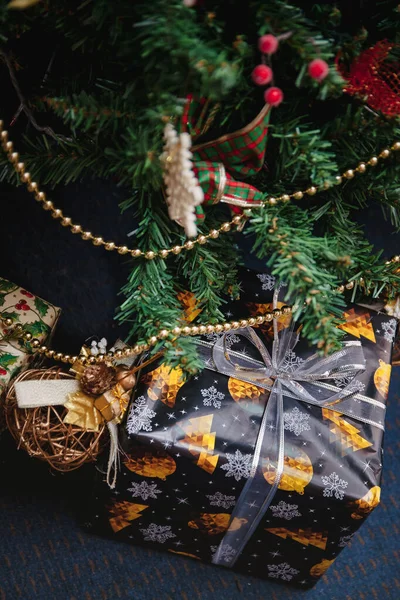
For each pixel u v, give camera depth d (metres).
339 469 0.89
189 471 0.88
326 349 0.73
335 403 0.91
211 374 0.91
